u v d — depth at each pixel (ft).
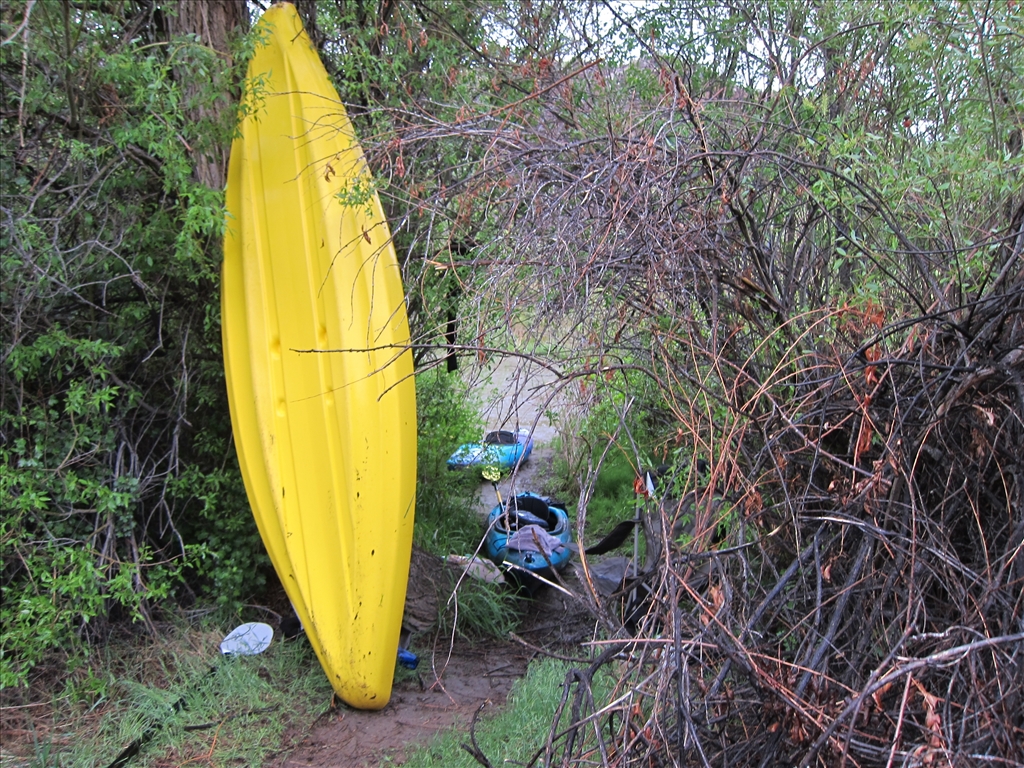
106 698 13.17
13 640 12.83
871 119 11.50
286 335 14.57
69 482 13.50
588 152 10.75
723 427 8.91
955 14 9.57
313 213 14.79
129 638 14.76
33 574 13.12
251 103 14.62
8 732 12.31
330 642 13.24
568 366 9.86
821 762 6.72
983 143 9.92
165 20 16.29
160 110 13.83
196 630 15.12
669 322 9.22
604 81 12.20
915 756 5.78
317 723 13.00
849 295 9.50
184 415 15.85
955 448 8.20
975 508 7.58
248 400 14.56
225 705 13.04
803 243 10.64
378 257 14.35
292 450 14.19
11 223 12.61
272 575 17.28
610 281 8.87
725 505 9.07
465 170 14.11
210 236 15.23
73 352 14.17
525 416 20.93
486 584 16.80
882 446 8.41
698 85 14.20
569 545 19.47
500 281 9.04
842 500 8.13
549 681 13.12
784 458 8.52
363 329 14.15
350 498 13.62
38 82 13.28
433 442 19.56
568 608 16.75
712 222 9.27
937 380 7.84
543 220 8.91
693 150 9.36
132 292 15.74
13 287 13.19
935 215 9.17
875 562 8.21
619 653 7.90
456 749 11.56
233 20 16.39
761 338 9.70
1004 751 6.07
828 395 8.50
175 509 16.48
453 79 16.15
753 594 8.61
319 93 15.48
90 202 14.30
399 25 17.47
